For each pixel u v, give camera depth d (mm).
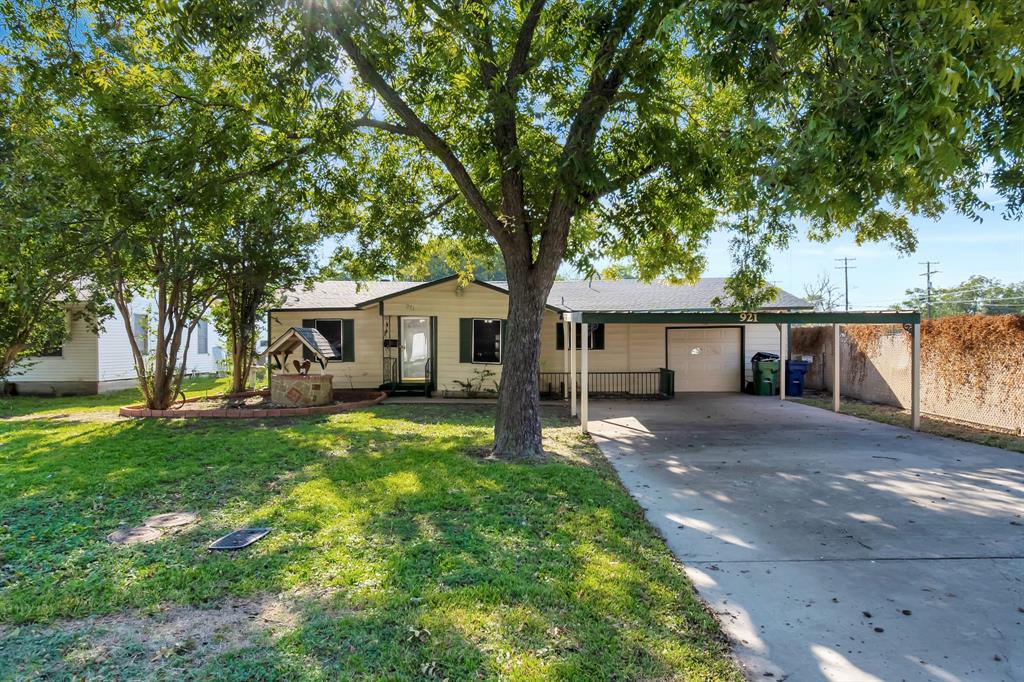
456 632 2953
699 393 16203
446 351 14766
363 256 11141
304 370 13117
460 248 11719
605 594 3406
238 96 7809
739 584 3691
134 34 7551
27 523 4668
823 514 5172
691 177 7395
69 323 16047
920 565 4008
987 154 4730
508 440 7320
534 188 7418
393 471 6363
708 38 4168
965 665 2777
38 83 6727
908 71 3488
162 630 3010
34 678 2580
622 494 5699
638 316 9773
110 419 10758
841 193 4422
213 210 7977
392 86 7266
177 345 11641
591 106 6430
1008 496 5750
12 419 10852
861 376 14461
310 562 3844
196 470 6441
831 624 3172
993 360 9805
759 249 11930
